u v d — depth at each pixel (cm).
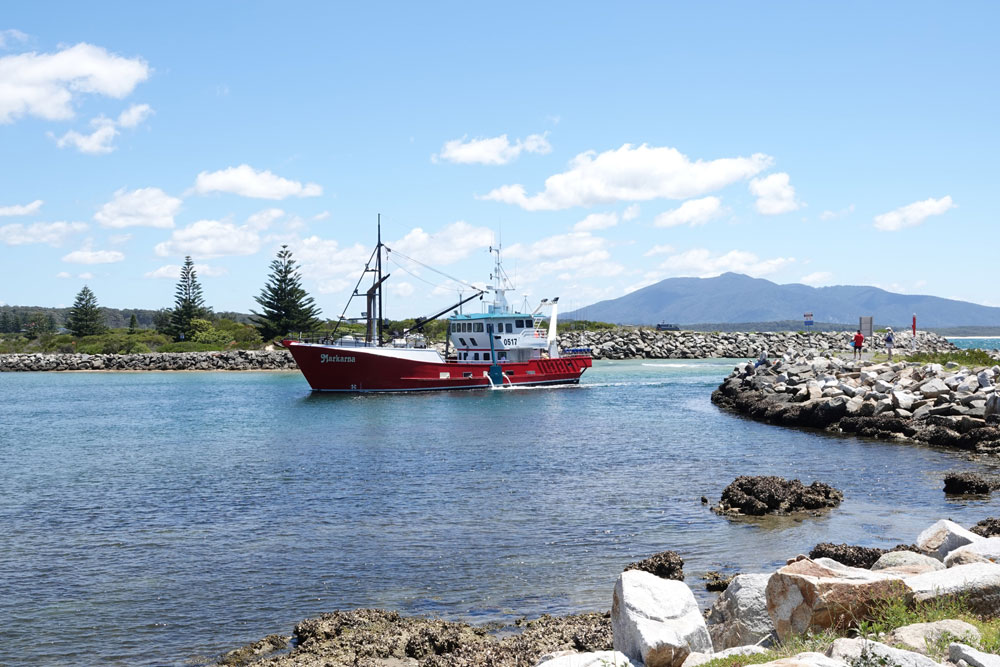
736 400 5744
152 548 2138
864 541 2112
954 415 3956
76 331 15450
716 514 2442
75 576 1894
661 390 7594
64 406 6675
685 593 1027
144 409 6338
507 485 2952
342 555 2041
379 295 7644
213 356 11906
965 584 1015
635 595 1018
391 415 5625
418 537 2208
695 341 14425
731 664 890
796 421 4678
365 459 3641
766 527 2273
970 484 2700
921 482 2905
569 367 8156
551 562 1955
